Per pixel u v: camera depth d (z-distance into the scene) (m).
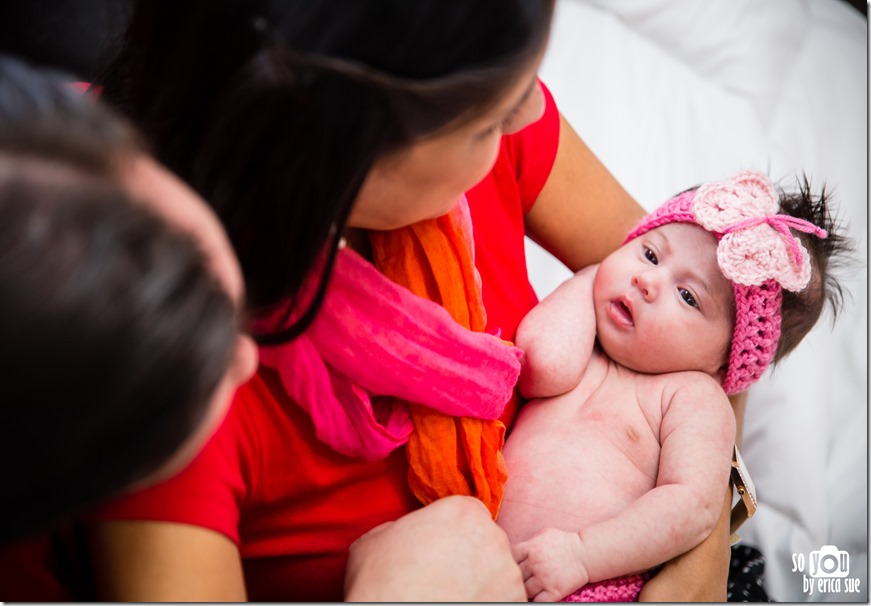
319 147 0.60
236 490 0.77
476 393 0.84
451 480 0.86
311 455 0.81
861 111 1.83
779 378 1.53
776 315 1.11
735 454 1.08
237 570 0.75
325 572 0.86
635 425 1.08
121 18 0.78
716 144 1.75
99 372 0.40
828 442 1.55
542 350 1.08
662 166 1.74
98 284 0.40
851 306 1.62
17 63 0.49
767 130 1.81
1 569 0.70
